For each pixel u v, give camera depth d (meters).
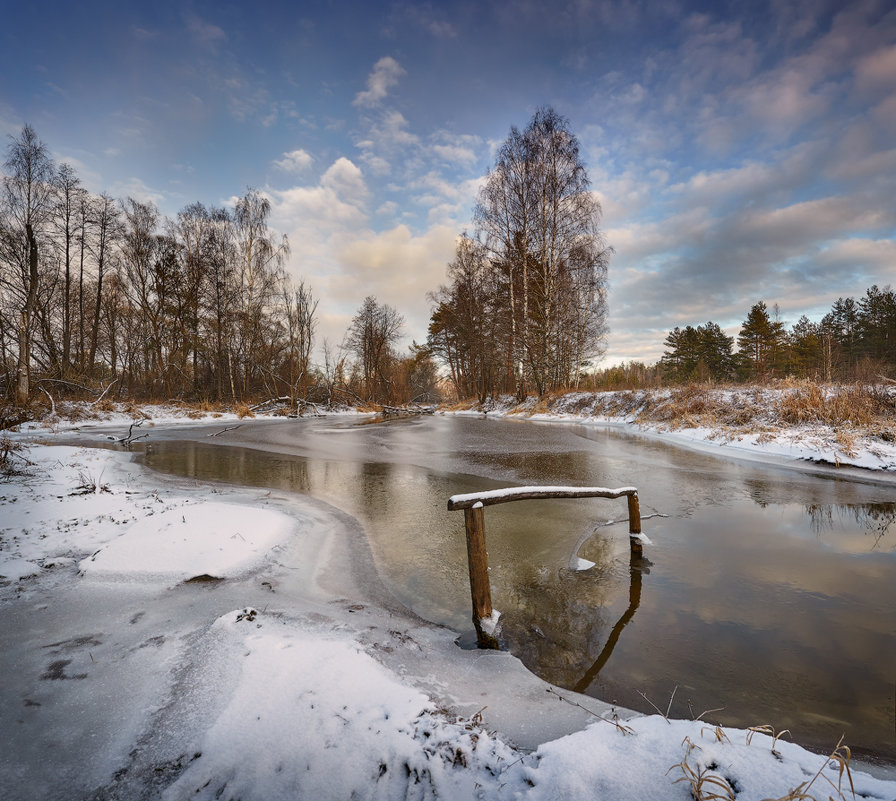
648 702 2.21
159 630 2.65
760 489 6.64
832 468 8.02
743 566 3.94
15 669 2.25
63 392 21.33
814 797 1.33
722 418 12.31
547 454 10.03
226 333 27.77
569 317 23.27
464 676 2.37
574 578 3.72
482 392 31.97
